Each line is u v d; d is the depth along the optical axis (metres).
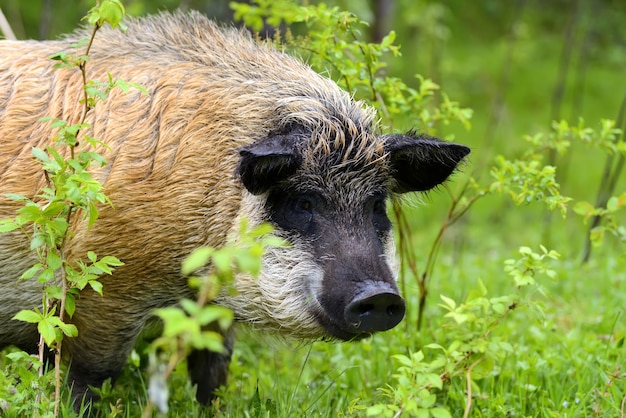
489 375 9.18
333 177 8.62
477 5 34.34
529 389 9.35
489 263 15.24
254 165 8.11
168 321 4.95
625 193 9.97
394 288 8.06
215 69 9.21
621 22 32.53
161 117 8.81
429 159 9.20
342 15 10.66
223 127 8.83
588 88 31.42
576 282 13.65
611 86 31.81
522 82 31.11
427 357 10.29
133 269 8.65
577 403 9.10
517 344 10.58
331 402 9.48
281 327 8.82
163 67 9.16
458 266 14.79
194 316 5.05
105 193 8.53
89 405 8.88
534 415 9.06
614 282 13.31
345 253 8.29
